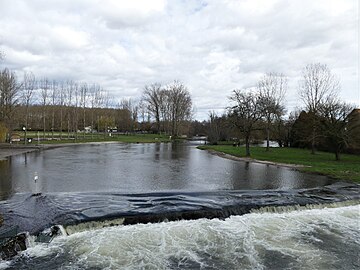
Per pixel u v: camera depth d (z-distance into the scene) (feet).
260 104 121.60
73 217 37.32
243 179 67.56
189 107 297.53
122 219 38.45
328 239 36.83
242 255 31.83
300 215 44.96
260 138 210.18
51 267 28.30
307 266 29.94
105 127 255.09
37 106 230.48
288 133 179.52
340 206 49.67
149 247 32.78
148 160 103.30
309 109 136.15
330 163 93.25
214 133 219.20
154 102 293.84
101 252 31.22
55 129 257.34
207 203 45.68
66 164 85.97
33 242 32.63
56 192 49.70
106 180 62.64
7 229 33.40
